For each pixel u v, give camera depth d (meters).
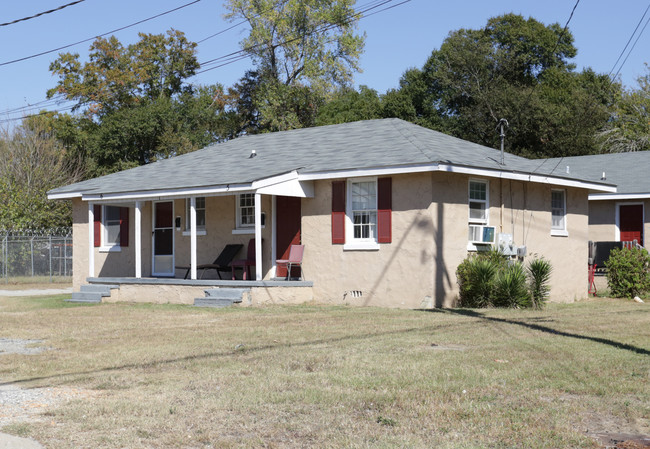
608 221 26.16
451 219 17.38
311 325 13.60
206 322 14.49
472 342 11.22
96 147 47.38
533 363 9.41
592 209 26.56
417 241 17.08
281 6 47.44
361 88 55.59
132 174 23.81
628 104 50.28
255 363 9.62
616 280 21.66
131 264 23.39
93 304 19.66
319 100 49.53
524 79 51.69
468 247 17.88
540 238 20.14
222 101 54.28
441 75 48.91
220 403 7.50
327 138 22.44
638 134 47.00
